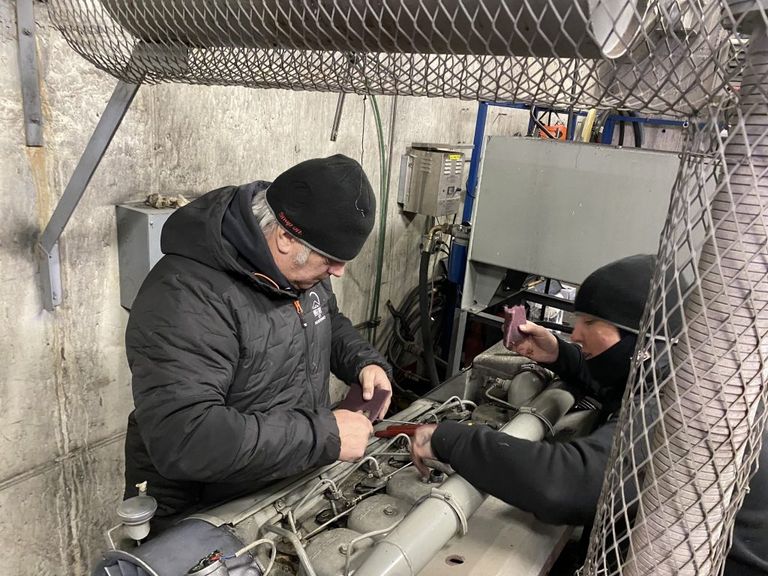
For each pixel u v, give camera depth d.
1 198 1.21
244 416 0.90
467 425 1.02
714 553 0.55
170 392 0.86
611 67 0.50
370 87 0.73
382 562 0.77
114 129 1.05
